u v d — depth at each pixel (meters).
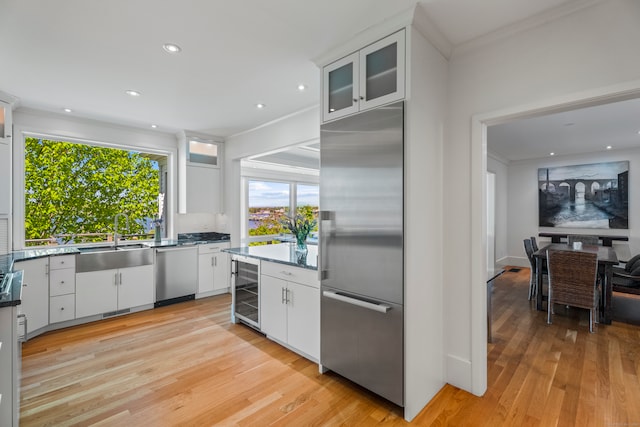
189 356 2.69
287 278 2.78
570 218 6.40
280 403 2.03
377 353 1.99
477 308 2.12
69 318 3.31
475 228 2.12
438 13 1.81
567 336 3.14
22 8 1.74
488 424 1.82
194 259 4.38
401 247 1.85
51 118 3.55
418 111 1.91
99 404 2.01
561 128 4.29
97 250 3.73
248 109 3.48
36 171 3.76
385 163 1.93
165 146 4.52
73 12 1.78
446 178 2.25
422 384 1.99
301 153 5.89
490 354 2.74
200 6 1.75
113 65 2.44
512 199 7.18
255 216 6.05
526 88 1.92
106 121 3.91
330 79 2.33
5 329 1.52
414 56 1.85
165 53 2.27
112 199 4.42
